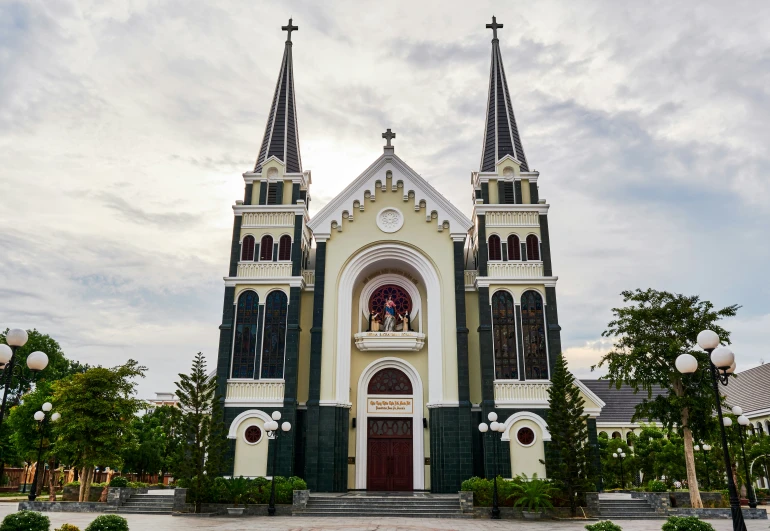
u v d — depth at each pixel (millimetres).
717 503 32375
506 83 42969
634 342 31406
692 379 30266
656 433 47656
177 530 20500
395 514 27734
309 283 38312
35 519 14898
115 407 31516
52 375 59656
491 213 37750
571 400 28719
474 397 35562
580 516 27344
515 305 35781
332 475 32812
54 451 31500
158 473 59719
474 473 33906
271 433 28719
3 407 17172
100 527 15305
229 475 33125
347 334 35844
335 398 34312
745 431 42469
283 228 37969
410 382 36781
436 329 35594
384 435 35875
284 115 42000
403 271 38875
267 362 35469
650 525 24719
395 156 38375
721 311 30594
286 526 22312
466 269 42000
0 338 56906
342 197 37906
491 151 40719
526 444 33250
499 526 23281
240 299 36594
